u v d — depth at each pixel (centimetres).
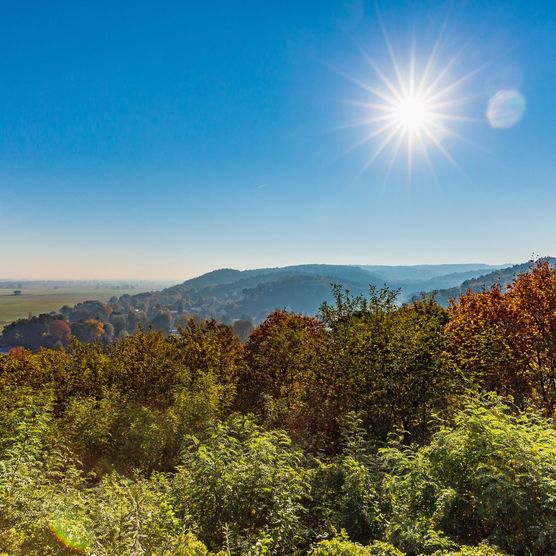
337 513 707
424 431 1347
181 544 526
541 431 677
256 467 748
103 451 1441
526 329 1539
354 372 1459
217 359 2631
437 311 2119
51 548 524
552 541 484
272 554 588
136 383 2394
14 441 964
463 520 591
